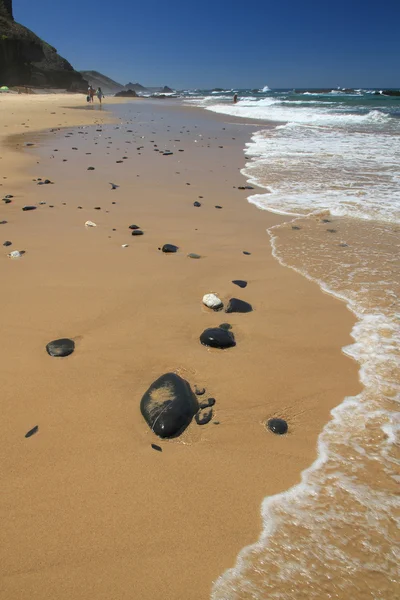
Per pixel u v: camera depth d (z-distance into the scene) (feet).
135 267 13.99
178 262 14.51
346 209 20.16
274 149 38.60
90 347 9.66
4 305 11.34
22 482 6.37
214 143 43.88
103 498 6.12
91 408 7.85
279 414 7.83
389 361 9.20
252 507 6.01
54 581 5.05
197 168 30.42
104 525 5.73
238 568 5.20
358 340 10.00
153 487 6.31
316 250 15.58
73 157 33.99
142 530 5.66
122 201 21.88
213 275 13.57
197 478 6.48
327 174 27.48
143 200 22.12
